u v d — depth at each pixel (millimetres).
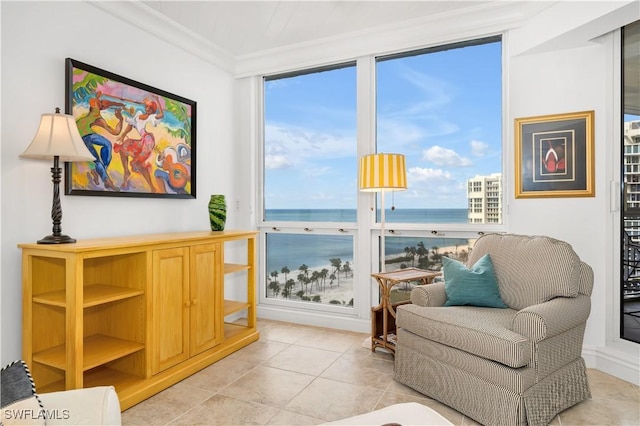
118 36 2787
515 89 2994
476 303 2514
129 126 2824
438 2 2891
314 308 3797
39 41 2309
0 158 2141
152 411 2168
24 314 2178
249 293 3381
